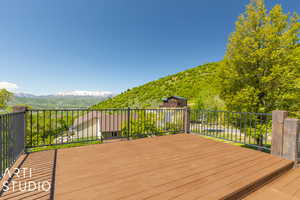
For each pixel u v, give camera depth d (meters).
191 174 2.10
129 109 4.36
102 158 2.70
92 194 1.60
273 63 6.32
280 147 2.90
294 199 1.78
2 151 1.99
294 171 2.55
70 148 3.29
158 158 2.72
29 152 3.02
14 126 2.48
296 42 6.29
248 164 2.50
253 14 6.81
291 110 6.30
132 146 3.49
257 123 6.48
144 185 1.79
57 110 3.50
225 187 1.77
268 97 6.46
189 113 5.12
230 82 7.28
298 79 5.88
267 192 1.93
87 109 3.82
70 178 1.95
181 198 1.55
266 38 6.44
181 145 3.59
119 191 1.66
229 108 7.30
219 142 3.89
